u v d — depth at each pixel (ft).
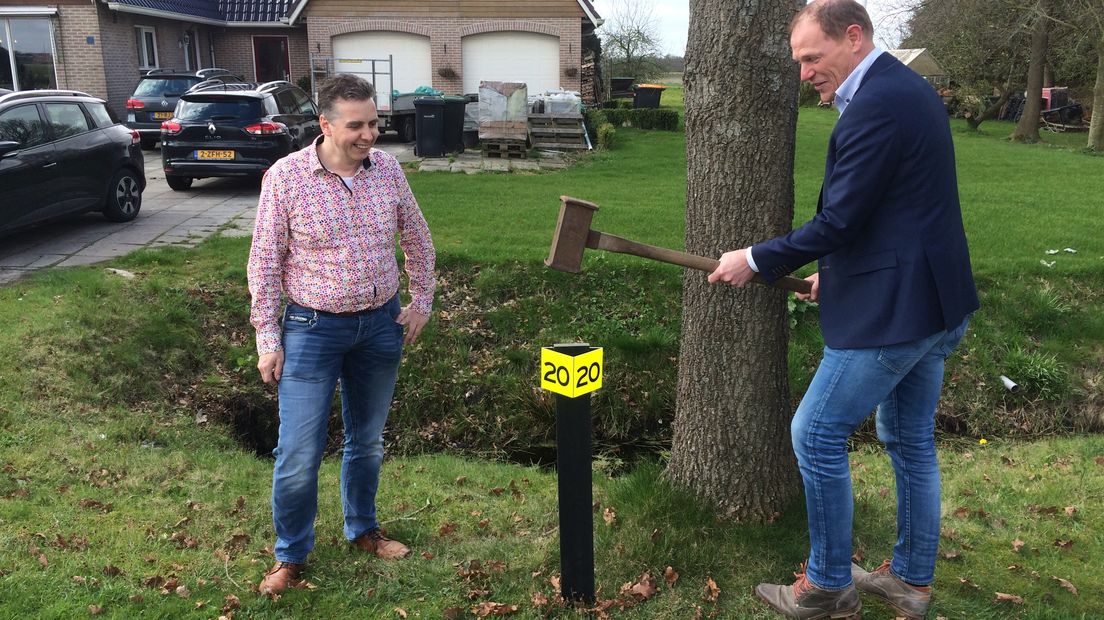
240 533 11.02
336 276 9.16
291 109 41.98
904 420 8.88
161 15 65.00
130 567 10.11
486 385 20.01
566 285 22.99
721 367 10.62
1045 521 11.62
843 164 7.75
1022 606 9.52
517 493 12.81
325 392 9.46
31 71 61.52
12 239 27.89
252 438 18.70
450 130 51.78
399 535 11.09
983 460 15.20
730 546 10.39
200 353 20.17
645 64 120.67
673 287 22.89
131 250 26.27
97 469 13.24
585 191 37.32
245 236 28.48
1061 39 71.56
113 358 18.48
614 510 11.18
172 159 37.83
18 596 9.30
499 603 9.45
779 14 9.66
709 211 10.28
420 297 10.38
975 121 83.92
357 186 9.24
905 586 9.20
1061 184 41.83
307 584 9.74
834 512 8.59
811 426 8.43
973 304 8.04
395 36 66.80
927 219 7.71
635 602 9.46
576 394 8.70
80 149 28.17
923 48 84.84
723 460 10.85
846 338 8.07
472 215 30.81
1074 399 20.08
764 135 9.92
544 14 65.98
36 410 15.60
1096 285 23.54
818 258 8.34
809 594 8.95
